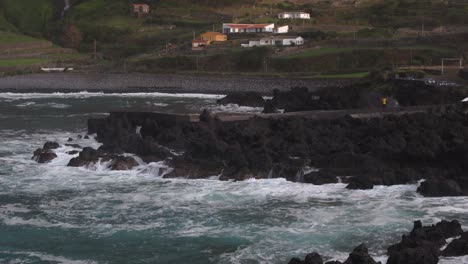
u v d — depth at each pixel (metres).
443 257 35.06
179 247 39.38
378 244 38.56
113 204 47.91
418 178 50.91
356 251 34.03
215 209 46.22
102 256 38.34
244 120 69.50
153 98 124.00
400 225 41.69
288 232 41.06
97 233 41.84
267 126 67.81
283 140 60.88
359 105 86.06
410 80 93.19
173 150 62.03
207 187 51.78
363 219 43.06
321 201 47.44
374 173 52.03
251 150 56.97
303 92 102.56
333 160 53.66
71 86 139.62
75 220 44.34
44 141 72.88
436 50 139.25
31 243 40.31
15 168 59.53
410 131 59.84
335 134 62.66
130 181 54.47
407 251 33.94
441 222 39.03
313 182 51.53
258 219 43.75
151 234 41.53
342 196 48.50
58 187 52.84
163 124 70.88
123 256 38.28
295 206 46.38
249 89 132.00
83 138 72.00
